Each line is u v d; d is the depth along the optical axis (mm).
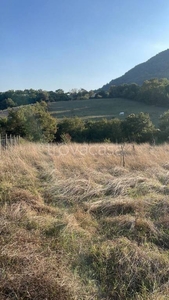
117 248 2896
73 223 3484
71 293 2223
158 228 3482
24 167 6078
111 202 4234
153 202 4309
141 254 2766
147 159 7625
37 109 27562
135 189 5051
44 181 5543
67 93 76000
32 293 2191
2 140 11344
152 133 24547
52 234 3221
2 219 3395
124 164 7340
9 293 2184
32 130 22438
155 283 2406
